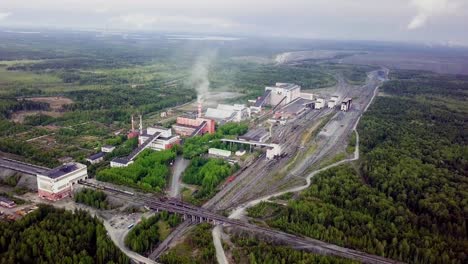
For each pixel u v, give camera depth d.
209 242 156.12
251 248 151.50
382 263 145.75
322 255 148.62
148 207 187.38
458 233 162.50
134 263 144.75
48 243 145.62
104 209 186.88
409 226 165.75
